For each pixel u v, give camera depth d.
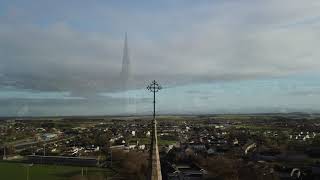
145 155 196.38
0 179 174.38
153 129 35.12
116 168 195.75
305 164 187.62
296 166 180.00
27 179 172.75
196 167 188.38
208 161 186.00
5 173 190.50
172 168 187.25
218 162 173.38
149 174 34.94
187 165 196.12
